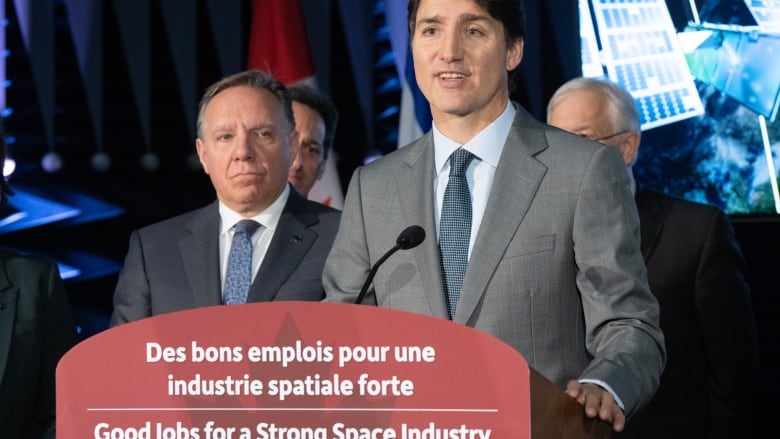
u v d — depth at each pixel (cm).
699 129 444
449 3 222
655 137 447
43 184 520
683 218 343
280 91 320
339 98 530
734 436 344
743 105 440
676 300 337
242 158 301
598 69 458
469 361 157
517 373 156
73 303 518
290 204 315
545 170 222
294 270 301
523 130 230
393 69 524
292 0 522
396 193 234
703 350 341
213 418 160
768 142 438
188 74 517
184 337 161
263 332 160
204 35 530
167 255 308
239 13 521
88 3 512
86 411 162
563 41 466
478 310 215
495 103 229
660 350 206
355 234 237
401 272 225
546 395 163
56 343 280
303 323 160
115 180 525
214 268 302
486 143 229
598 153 222
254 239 309
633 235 218
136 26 515
